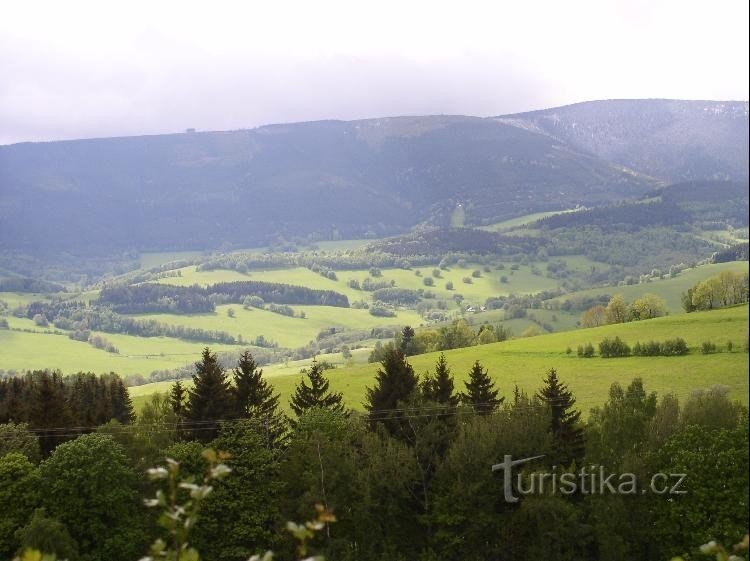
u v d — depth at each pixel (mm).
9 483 65000
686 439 66875
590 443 73188
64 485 64125
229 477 69000
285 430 87062
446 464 70312
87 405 115438
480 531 66875
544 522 64125
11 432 79188
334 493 69438
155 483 69312
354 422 86000
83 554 63312
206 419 85812
